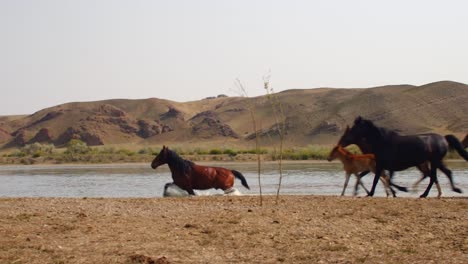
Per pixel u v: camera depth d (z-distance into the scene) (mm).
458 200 18641
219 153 79188
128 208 17781
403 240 12602
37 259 11109
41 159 84875
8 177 49812
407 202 18156
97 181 42281
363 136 21391
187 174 23891
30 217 16016
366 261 10680
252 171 49875
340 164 59438
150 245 12336
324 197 20500
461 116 112625
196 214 16281
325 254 11336
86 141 164250
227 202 19047
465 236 12820
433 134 21203
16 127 198500
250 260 10938
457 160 57781
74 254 11523
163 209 17422
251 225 14367
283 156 70438
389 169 21094
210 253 11555
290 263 10672
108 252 11680
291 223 14594
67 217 16047
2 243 12625
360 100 131250
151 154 86188
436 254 11164
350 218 15227
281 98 164500
